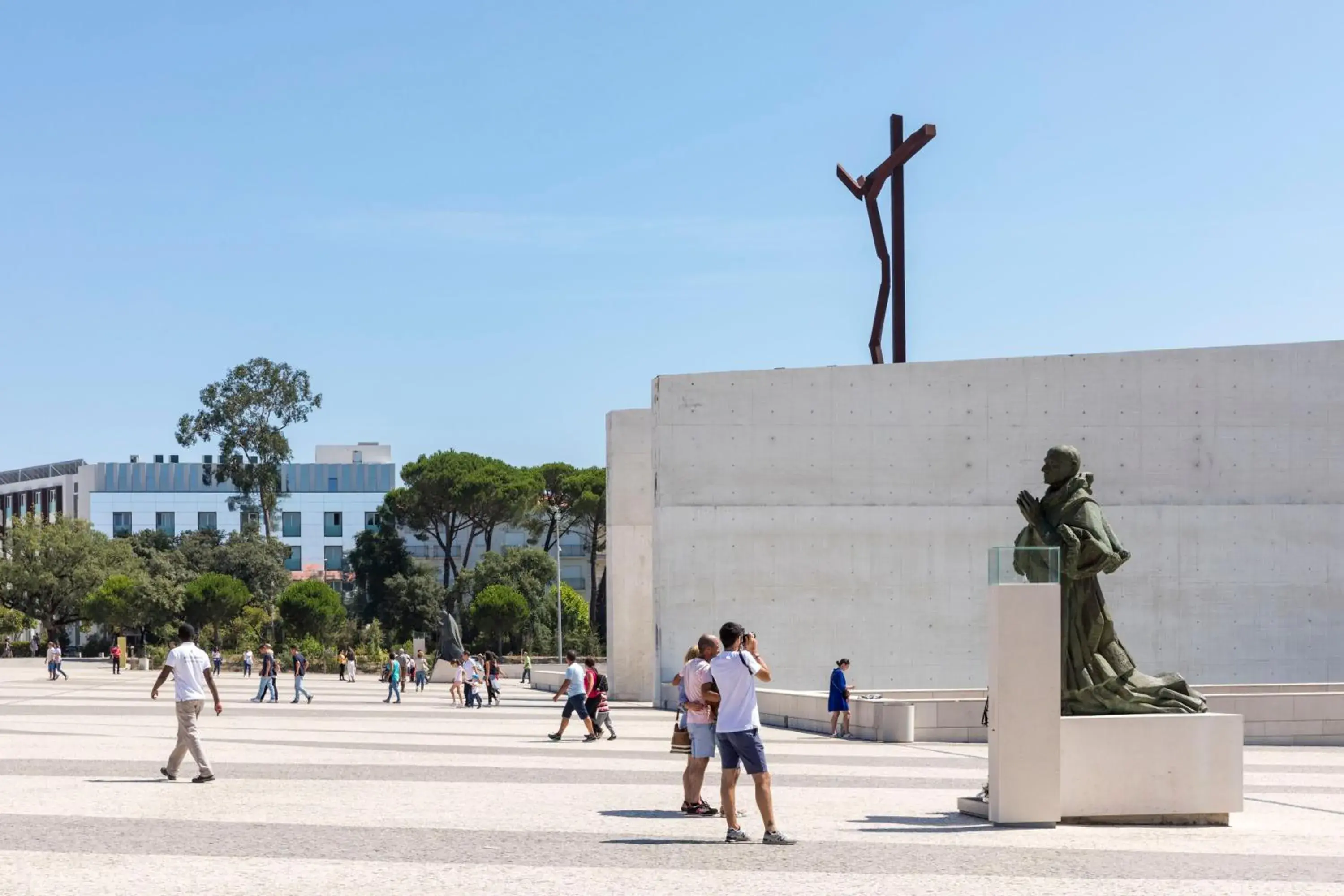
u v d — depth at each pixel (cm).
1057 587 1254
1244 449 3369
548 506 9406
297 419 8906
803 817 1295
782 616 3353
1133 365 3375
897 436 3381
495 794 1459
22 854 1022
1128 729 1297
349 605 9238
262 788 1491
